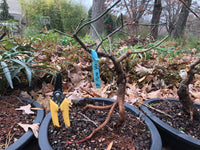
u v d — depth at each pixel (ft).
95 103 3.57
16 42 5.38
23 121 2.96
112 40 9.23
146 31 11.55
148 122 2.94
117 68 2.46
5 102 3.44
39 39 6.22
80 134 2.67
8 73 3.26
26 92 4.20
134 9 13.23
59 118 3.01
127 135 2.70
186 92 3.08
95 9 11.77
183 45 12.01
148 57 7.59
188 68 2.98
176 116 3.35
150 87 5.45
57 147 2.35
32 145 2.58
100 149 2.38
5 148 2.32
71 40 8.52
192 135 2.87
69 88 4.91
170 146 2.94
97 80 2.44
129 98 4.56
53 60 5.86
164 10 17.25
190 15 17.52
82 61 6.24
